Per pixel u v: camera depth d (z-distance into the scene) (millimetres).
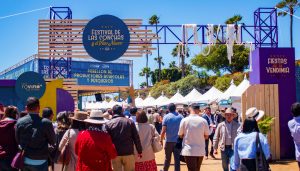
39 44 17562
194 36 17797
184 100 33688
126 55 17391
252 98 14711
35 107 6887
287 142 14891
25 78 13969
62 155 7312
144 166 9008
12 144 7230
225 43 18109
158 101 37469
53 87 17266
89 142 6449
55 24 17609
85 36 16734
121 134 8188
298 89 16266
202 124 9297
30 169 6730
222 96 29812
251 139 6020
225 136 10031
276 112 14844
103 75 36281
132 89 23641
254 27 18203
